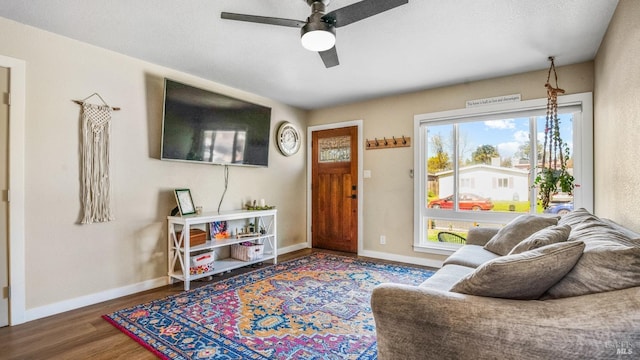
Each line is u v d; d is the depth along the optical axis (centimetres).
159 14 230
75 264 272
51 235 258
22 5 218
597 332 101
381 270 377
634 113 183
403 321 129
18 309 240
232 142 391
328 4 203
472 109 376
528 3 214
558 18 233
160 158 328
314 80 376
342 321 241
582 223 190
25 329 231
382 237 443
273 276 354
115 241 297
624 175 206
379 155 448
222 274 363
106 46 286
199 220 325
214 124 369
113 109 296
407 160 424
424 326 125
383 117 447
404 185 426
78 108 275
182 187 354
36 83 251
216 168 390
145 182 321
